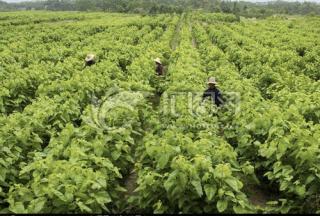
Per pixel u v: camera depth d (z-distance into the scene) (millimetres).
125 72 21625
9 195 7633
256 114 10922
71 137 9828
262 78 17797
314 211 8062
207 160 7922
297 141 8930
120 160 9586
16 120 10898
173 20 61719
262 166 10156
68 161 8539
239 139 10742
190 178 7668
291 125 9648
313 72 20688
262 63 22859
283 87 16156
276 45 29672
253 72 20141
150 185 7926
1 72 17516
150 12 102812
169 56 27656
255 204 9531
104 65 19484
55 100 13094
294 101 13086
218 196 7594
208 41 33938
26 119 11023
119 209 8555
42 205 7023
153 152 8664
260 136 10438
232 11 110500
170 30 44938
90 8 149375
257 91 15453
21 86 15531
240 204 7520
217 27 51188
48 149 9594
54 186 7344
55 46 28094
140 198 8156
